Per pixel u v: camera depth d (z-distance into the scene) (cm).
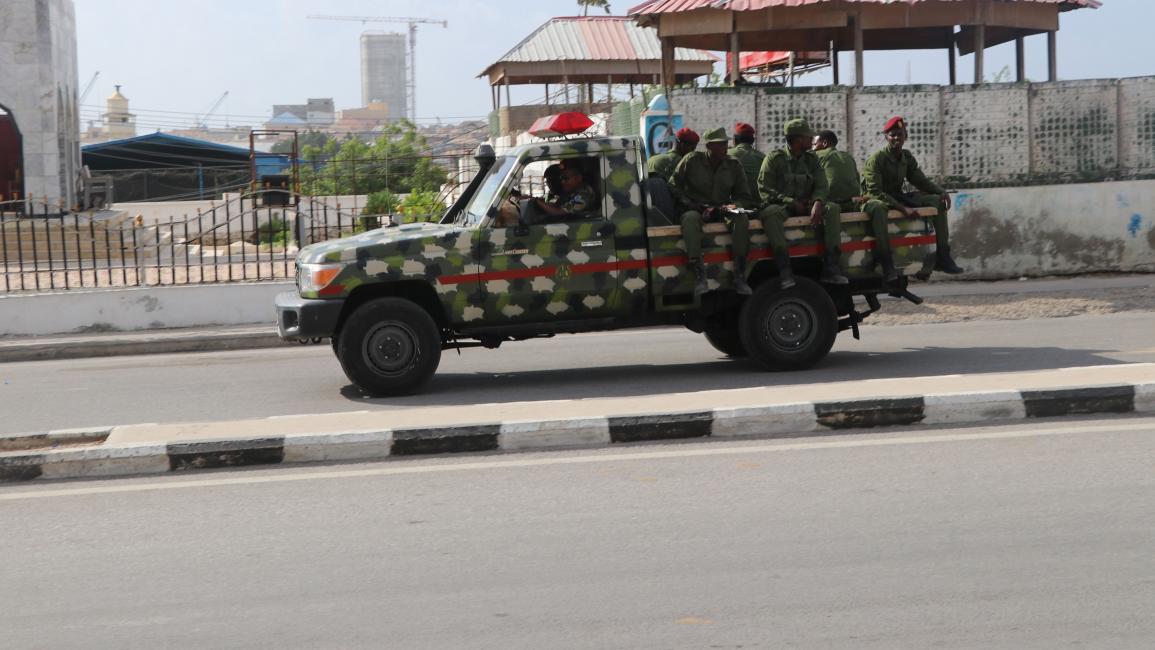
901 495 589
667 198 988
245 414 898
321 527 570
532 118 3366
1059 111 1694
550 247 948
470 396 940
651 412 746
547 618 438
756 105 1638
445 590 473
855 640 409
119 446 703
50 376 1188
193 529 575
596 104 3375
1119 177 1711
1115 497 573
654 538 533
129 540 559
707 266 970
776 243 970
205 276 1831
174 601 471
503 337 989
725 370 1037
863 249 994
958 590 455
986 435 716
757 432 745
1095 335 1167
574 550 519
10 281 1844
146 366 1241
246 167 4666
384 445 717
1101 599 441
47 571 515
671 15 1827
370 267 930
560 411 772
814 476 633
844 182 1026
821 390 812
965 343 1152
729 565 492
